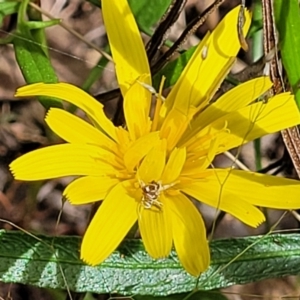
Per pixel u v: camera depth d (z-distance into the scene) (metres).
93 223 0.12
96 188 0.12
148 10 0.15
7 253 0.13
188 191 0.12
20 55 0.14
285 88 0.14
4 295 0.20
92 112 0.12
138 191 0.12
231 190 0.12
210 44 0.13
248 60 0.20
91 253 0.11
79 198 0.12
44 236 0.13
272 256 0.14
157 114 0.13
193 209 0.12
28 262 0.13
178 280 0.13
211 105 0.13
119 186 0.12
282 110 0.13
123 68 0.13
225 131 0.13
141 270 0.13
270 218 0.20
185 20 0.20
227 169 0.13
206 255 0.12
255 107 0.13
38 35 0.15
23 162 0.12
